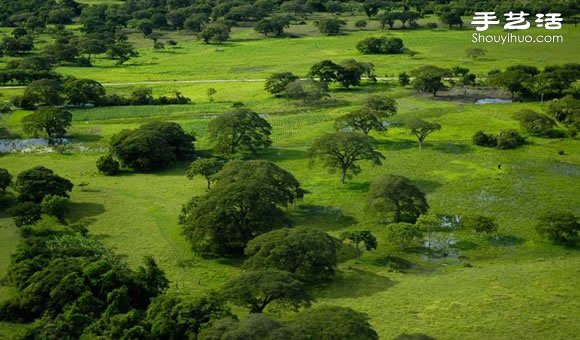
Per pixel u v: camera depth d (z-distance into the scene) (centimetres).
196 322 5706
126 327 5756
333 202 9450
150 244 8181
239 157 11525
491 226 8181
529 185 9906
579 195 9512
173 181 10462
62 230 8350
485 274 7244
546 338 5791
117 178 10625
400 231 7850
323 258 6962
